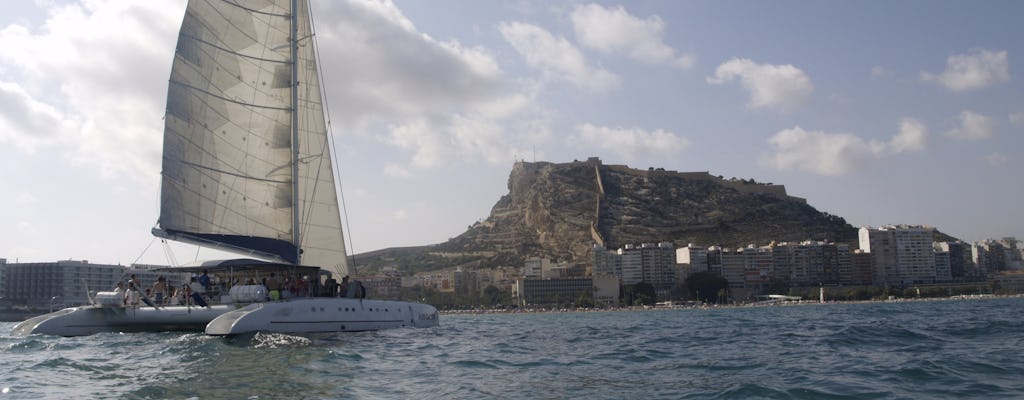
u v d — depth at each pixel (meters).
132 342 27.17
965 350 25.23
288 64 35.03
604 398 16.14
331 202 39.88
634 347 29.61
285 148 34.81
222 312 29.64
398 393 16.69
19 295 183.38
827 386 17.23
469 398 16.12
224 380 17.89
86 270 188.12
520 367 21.89
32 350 25.33
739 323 55.81
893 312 84.06
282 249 34.31
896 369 20.00
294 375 18.84
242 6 34.06
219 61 33.50
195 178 32.84
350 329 31.55
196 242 32.69
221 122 33.53
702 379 18.89
